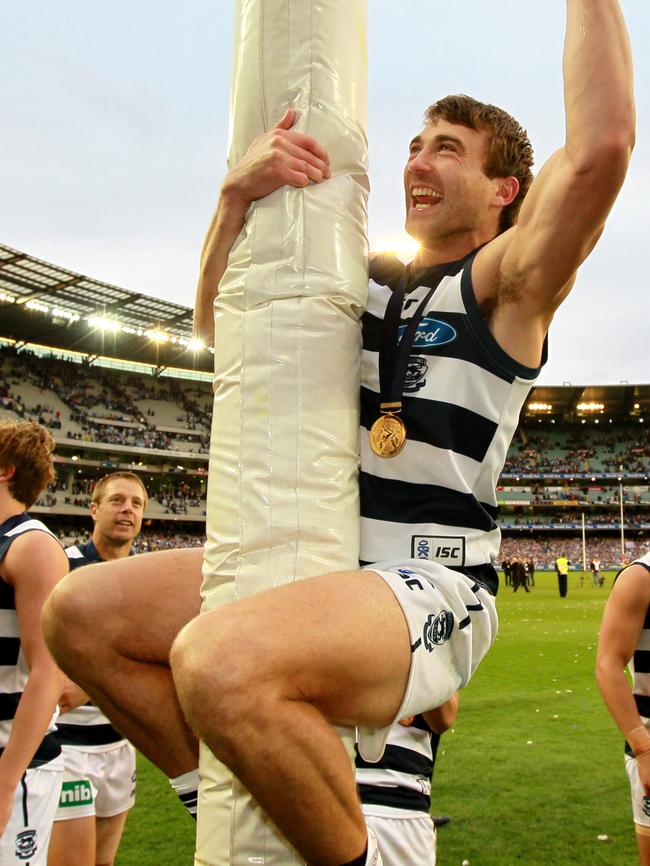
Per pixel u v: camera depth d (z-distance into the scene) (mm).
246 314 2023
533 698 10945
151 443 50719
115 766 4527
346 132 2137
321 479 1928
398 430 2088
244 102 2178
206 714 1543
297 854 1734
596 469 64312
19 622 3127
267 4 2168
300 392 1953
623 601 3521
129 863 5320
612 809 6273
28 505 3459
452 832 5793
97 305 45719
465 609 2004
